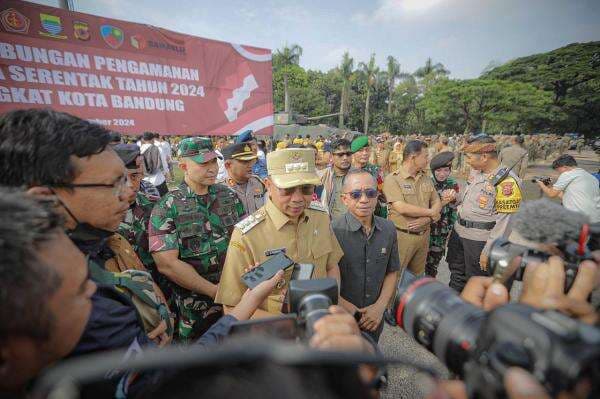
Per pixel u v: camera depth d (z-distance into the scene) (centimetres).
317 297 87
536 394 46
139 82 444
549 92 3909
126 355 82
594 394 46
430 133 5147
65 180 93
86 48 401
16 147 88
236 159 315
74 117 99
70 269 66
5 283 51
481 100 3962
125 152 218
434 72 5700
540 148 2016
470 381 60
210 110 514
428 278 95
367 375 61
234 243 169
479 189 316
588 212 388
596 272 76
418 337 84
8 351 55
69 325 65
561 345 49
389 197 322
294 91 5731
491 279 95
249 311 126
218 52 512
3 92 353
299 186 166
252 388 42
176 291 214
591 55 4103
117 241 171
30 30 362
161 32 457
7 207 58
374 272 217
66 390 39
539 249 86
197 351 41
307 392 43
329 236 194
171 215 211
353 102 6194
